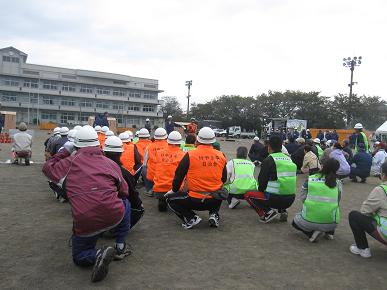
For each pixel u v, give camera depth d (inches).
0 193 310.2
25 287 140.7
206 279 155.0
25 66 2874.0
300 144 567.8
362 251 188.9
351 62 1923.0
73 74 3034.0
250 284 151.8
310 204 205.9
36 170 442.6
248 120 2773.1
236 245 200.5
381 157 538.0
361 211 186.5
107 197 147.3
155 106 3341.5
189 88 2928.2
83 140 155.3
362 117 2546.8
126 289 142.3
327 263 178.7
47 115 2928.2
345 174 457.4
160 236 211.6
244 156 296.8
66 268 159.5
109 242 194.4
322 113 2491.4
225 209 289.4
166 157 263.0
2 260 166.9
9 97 2805.1
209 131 221.5
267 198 243.6
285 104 2625.5
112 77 3152.1
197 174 218.7
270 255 187.0
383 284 156.3
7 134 857.5
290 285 152.3
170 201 225.8
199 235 216.1
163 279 153.2
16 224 224.1
